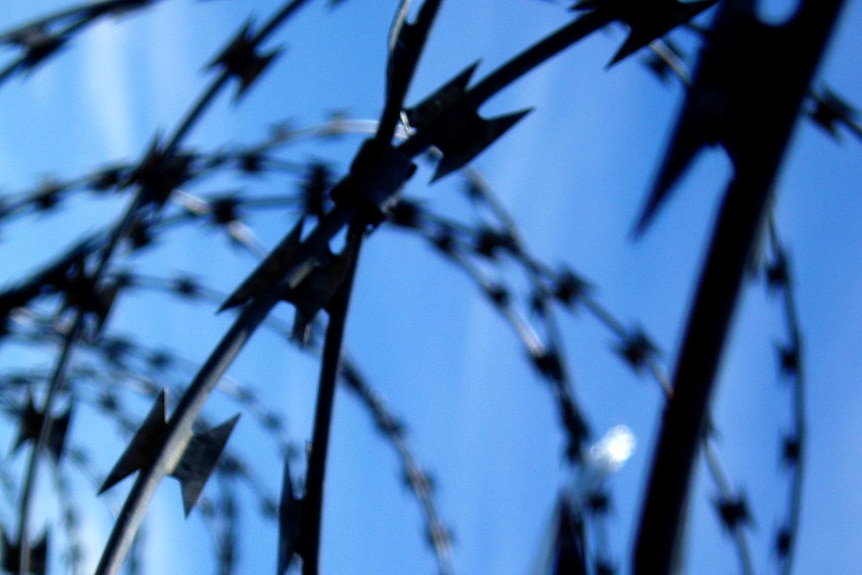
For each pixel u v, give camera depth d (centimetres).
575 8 186
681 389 129
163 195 281
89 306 280
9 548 245
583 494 127
